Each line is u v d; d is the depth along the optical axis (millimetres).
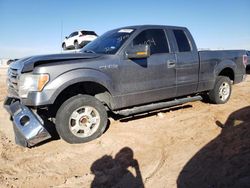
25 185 3496
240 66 7371
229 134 4613
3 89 11773
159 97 5750
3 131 5594
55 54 4895
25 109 4379
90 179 3576
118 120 5906
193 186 3186
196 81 6312
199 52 6348
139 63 5312
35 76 4352
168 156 4082
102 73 4848
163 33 5883
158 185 3309
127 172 3688
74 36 21344
